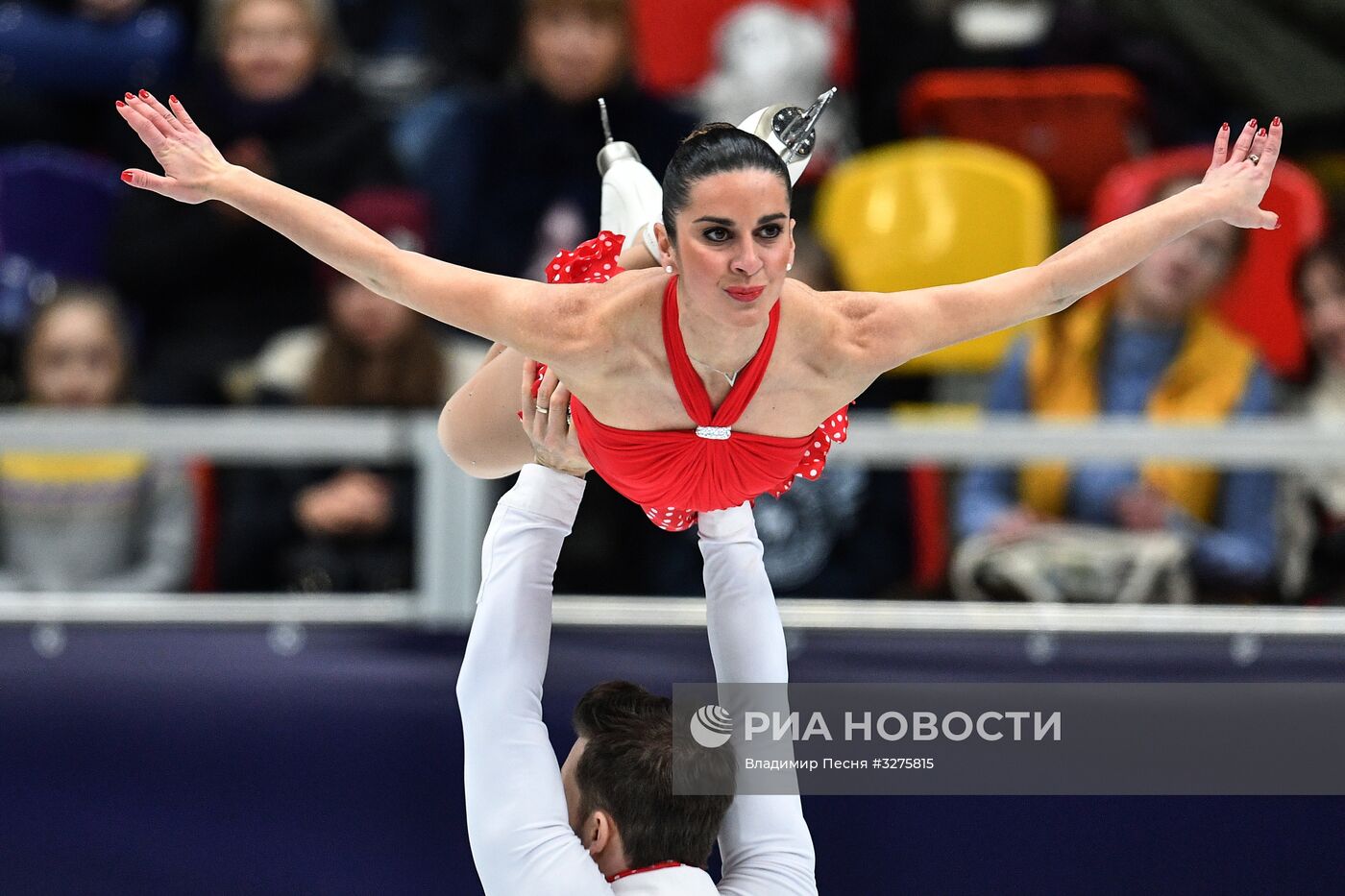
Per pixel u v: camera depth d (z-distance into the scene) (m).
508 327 10.40
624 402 10.69
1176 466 21.53
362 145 25.59
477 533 17.88
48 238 26.48
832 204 25.83
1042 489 21.69
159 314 25.39
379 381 22.48
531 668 11.73
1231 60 28.20
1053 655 16.97
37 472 21.50
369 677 16.47
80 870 14.59
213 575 22.00
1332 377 23.70
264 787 15.00
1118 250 10.91
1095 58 28.06
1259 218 11.12
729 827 12.05
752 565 12.09
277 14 25.42
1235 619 17.55
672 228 9.98
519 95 25.80
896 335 10.76
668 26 28.33
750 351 10.37
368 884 14.56
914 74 28.23
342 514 21.69
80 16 28.69
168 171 10.33
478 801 11.55
